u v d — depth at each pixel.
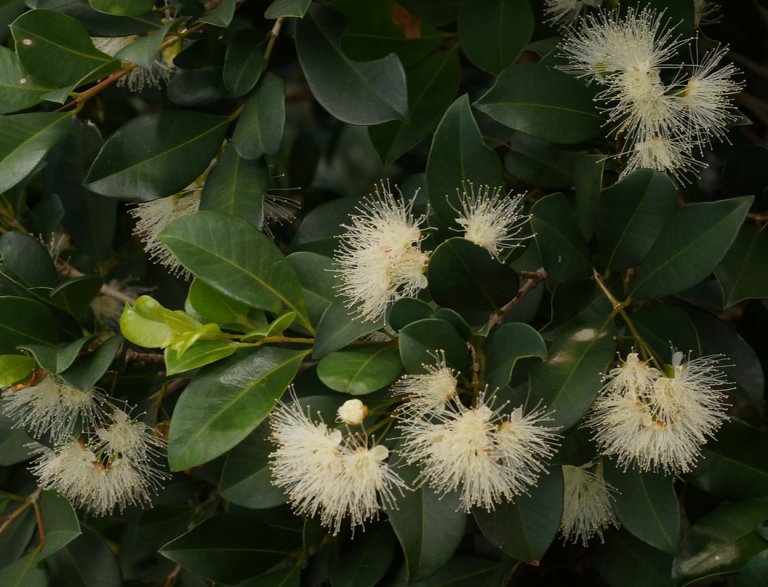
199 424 0.48
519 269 0.54
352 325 0.49
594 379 0.47
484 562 0.55
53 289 0.52
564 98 0.51
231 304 0.49
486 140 0.59
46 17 0.51
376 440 0.49
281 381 0.49
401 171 0.68
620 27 0.52
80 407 0.54
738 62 0.64
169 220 0.58
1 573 0.55
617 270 0.50
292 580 0.54
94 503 0.56
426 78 0.58
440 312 0.47
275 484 0.49
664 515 0.49
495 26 0.56
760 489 0.51
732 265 0.50
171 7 0.57
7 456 0.57
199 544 0.53
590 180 0.51
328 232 0.55
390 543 0.53
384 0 0.57
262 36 0.53
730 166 0.52
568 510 0.52
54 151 0.61
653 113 0.51
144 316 0.48
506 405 0.49
